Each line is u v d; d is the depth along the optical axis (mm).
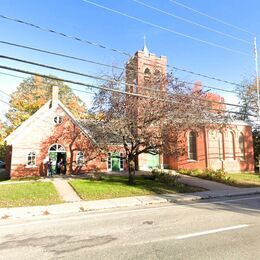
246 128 37750
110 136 23094
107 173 30344
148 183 23344
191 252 6844
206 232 8719
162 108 21672
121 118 21328
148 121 21797
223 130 33875
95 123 23625
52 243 7992
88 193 18344
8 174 32719
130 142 23531
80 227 9945
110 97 21781
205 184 24062
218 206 14203
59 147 31797
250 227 9352
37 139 31141
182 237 8188
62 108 32375
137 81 22891
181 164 34000
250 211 12570
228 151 35281
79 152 32156
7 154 34344
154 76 22703
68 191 19344
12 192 18375
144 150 22938
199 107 23219
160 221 10578
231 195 19141
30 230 9711
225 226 9516
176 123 22062
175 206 14500
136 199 16906
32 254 7059
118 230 9281
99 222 10742
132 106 21438
